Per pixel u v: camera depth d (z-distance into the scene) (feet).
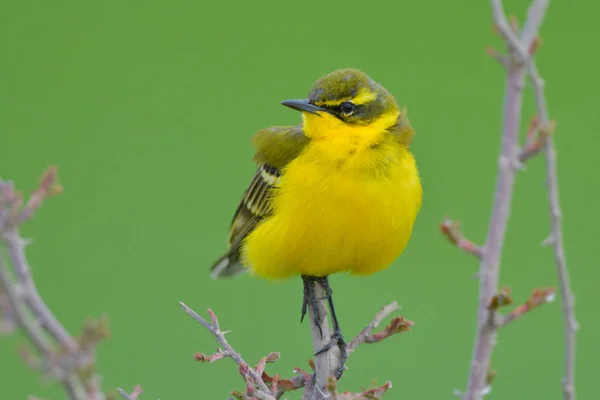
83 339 16.12
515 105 20.62
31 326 15.79
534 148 21.22
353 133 38.34
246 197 42.14
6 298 15.64
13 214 17.92
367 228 37.93
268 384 31.78
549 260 58.03
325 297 39.37
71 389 16.37
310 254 39.04
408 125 40.14
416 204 39.11
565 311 22.27
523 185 62.85
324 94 39.01
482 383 21.18
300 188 38.14
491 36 73.87
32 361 15.90
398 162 38.22
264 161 41.09
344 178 37.50
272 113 68.74
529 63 20.72
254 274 42.70
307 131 39.88
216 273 46.32
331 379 25.31
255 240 41.01
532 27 21.13
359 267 40.16
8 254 17.78
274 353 30.17
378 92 39.63
